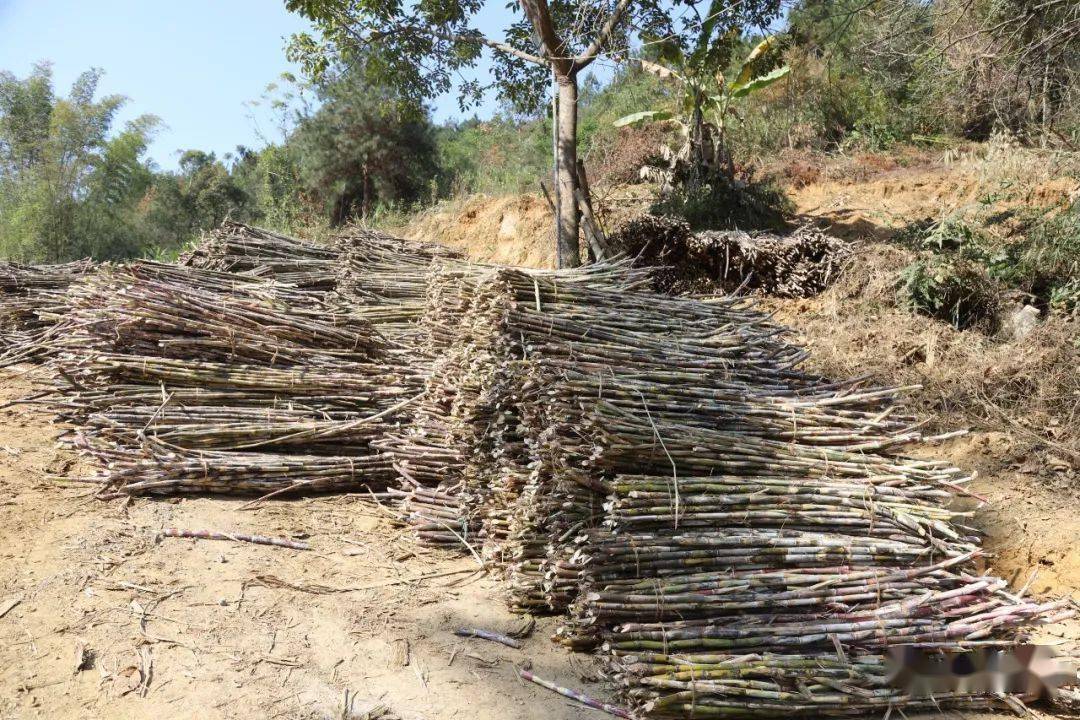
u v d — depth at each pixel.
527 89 13.12
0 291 8.73
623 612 3.50
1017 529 5.08
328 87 23.42
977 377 6.79
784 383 5.00
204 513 4.93
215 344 5.73
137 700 3.18
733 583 3.58
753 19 12.18
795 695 3.30
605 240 10.73
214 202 28.88
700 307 5.62
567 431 3.99
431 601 4.20
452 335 5.85
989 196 11.26
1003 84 10.13
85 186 24.78
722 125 13.77
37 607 3.71
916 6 9.87
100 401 5.50
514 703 3.37
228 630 3.71
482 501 4.80
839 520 3.87
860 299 9.12
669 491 3.78
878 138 17.19
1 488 4.95
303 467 5.36
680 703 3.23
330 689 3.36
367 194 23.66
